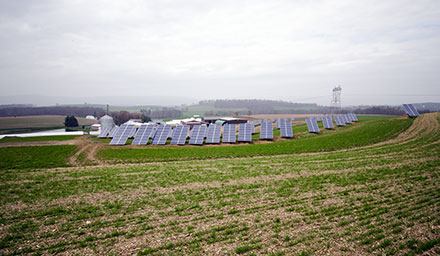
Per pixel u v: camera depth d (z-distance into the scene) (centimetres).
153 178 2833
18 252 1307
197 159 4356
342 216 1606
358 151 4384
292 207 1805
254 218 1645
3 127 14025
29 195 2244
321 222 1534
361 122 9119
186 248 1303
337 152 4481
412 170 2683
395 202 1783
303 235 1379
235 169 3259
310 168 3150
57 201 2086
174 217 1719
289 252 1214
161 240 1398
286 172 2978
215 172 3103
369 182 2356
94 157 4497
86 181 2722
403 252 1156
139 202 2041
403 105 9206
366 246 1226
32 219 1723
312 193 2130
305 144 5491
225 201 2009
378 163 3180
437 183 2147
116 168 3478
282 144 5653
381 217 1540
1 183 2653
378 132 6419
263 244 1305
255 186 2409
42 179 2825
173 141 6159
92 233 1510
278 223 1550
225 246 1304
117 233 1488
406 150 4047
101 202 2053
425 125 6662
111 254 1273
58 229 1569
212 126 6794
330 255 1170
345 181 2441
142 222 1656
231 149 5238
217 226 1545
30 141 6397
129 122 13588
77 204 2009
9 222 1678
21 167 3625
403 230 1348
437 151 3725
